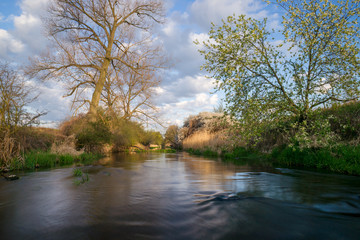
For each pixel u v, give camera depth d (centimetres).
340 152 659
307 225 249
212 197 363
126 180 522
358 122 723
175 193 390
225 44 715
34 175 589
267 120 739
